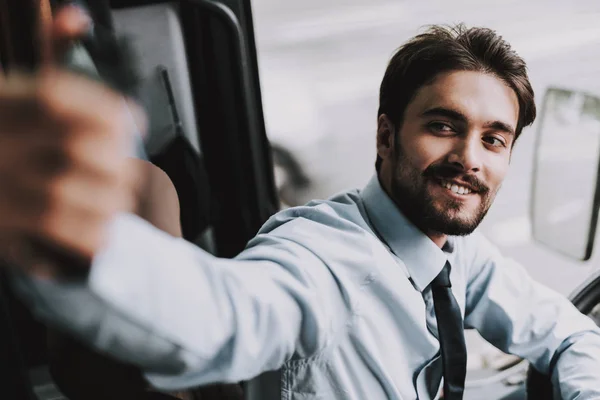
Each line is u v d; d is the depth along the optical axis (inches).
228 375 22.1
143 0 54.7
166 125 57.1
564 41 138.3
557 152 88.5
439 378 39.7
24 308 43.7
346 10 161.9
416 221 38.3
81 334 15.3
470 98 35.7
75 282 12.6
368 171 113.6
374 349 35.1
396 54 38.8
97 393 33.5
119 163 10.2
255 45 63.2
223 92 60.1
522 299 49.0
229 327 21.8
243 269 26.7
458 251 45.9
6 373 32.7
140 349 16.9
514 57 36.6
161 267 16.8
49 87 9.6
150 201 33.8
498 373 74.2
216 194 62.6
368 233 36.1
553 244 89.6
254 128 63.1
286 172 111.9
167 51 56.4
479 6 162.2
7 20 39.4
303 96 124.3
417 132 36.7
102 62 20.4
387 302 35.7
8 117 9.5
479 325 50.0
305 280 30.1
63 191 9.9
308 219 36.9
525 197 106.3
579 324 48.6
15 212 9.8
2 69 39.3
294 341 28.5
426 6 163.8
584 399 44.3
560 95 88.7
